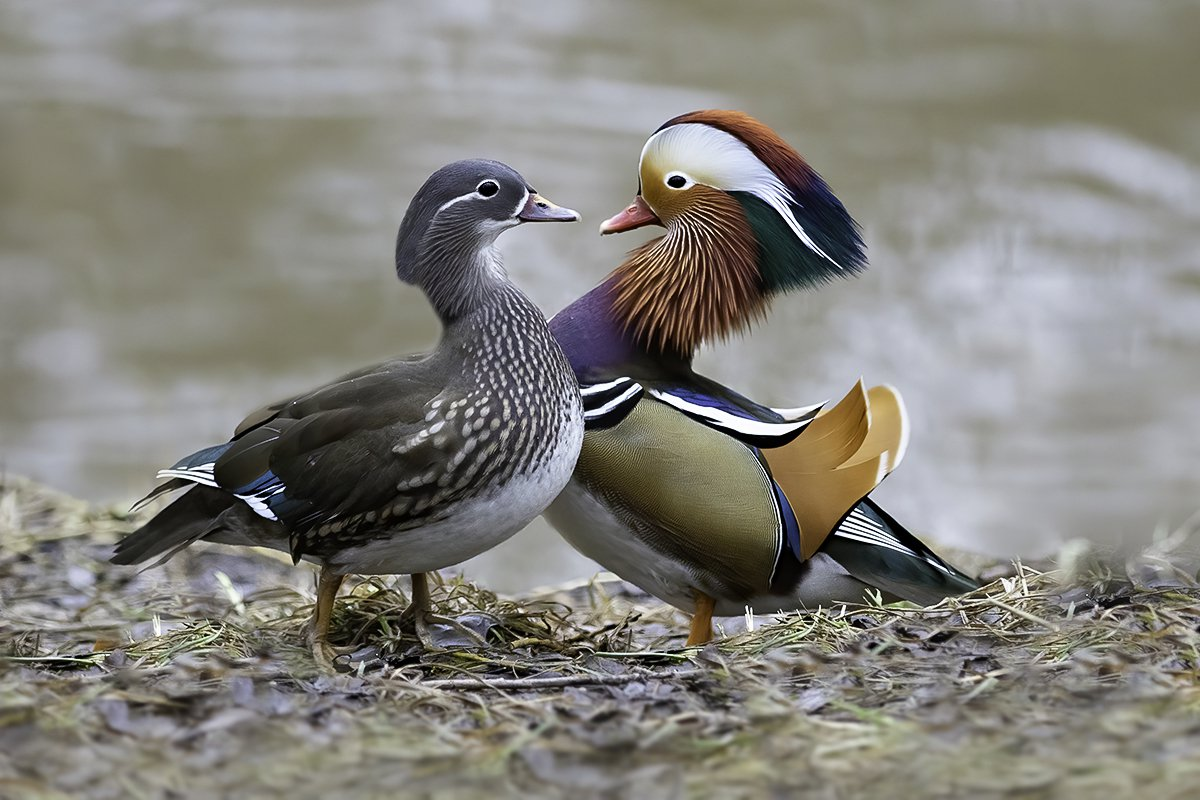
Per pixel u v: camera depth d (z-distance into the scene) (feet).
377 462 25.96
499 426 26.05
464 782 20.36
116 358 62.90
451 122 85.10
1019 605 28.32
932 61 96.27
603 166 78.59
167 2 104.68
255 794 20.10
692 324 30.32
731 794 19.81
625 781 20.26
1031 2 106.01
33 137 82.99
